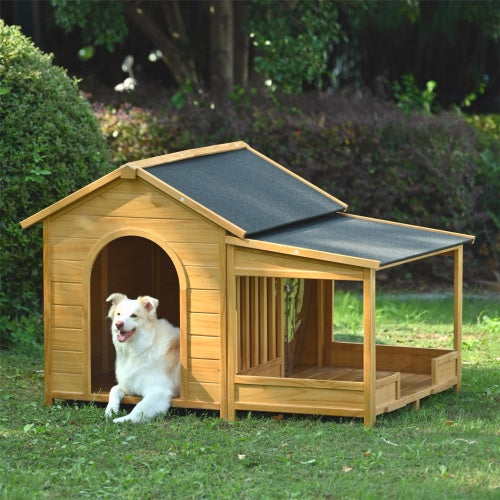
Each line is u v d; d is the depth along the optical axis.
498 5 17.52
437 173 14.29
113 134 13.73
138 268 9.44
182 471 6.37
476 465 6.43
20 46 10.27
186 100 14.65
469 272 14.75
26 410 7.91
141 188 7.65
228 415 7.53
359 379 8.81
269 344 8.37
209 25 18.81
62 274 7.96
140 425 7.39
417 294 14.19
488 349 10.55
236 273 7.46
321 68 16.02
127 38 19.22
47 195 10.20
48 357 8.05
